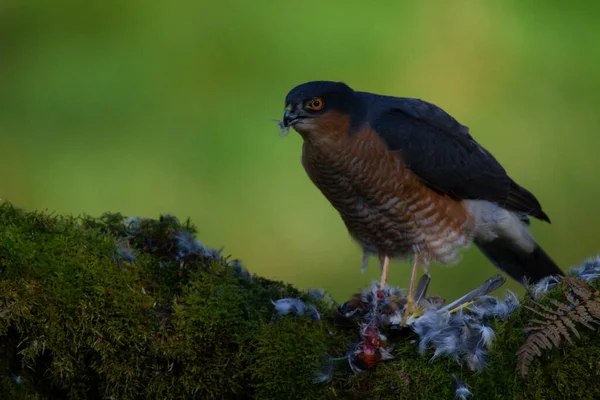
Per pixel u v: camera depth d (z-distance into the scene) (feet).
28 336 18.28
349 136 25.52
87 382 18.95
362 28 41.45
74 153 39.40
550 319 16.92
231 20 41.63
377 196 25.93
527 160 40.55
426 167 25.68
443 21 42.01
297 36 41.34
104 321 18.33
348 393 18.16
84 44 41.29
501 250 28.81
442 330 17.99
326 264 38.55
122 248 19.44
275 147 39.81
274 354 18.40
